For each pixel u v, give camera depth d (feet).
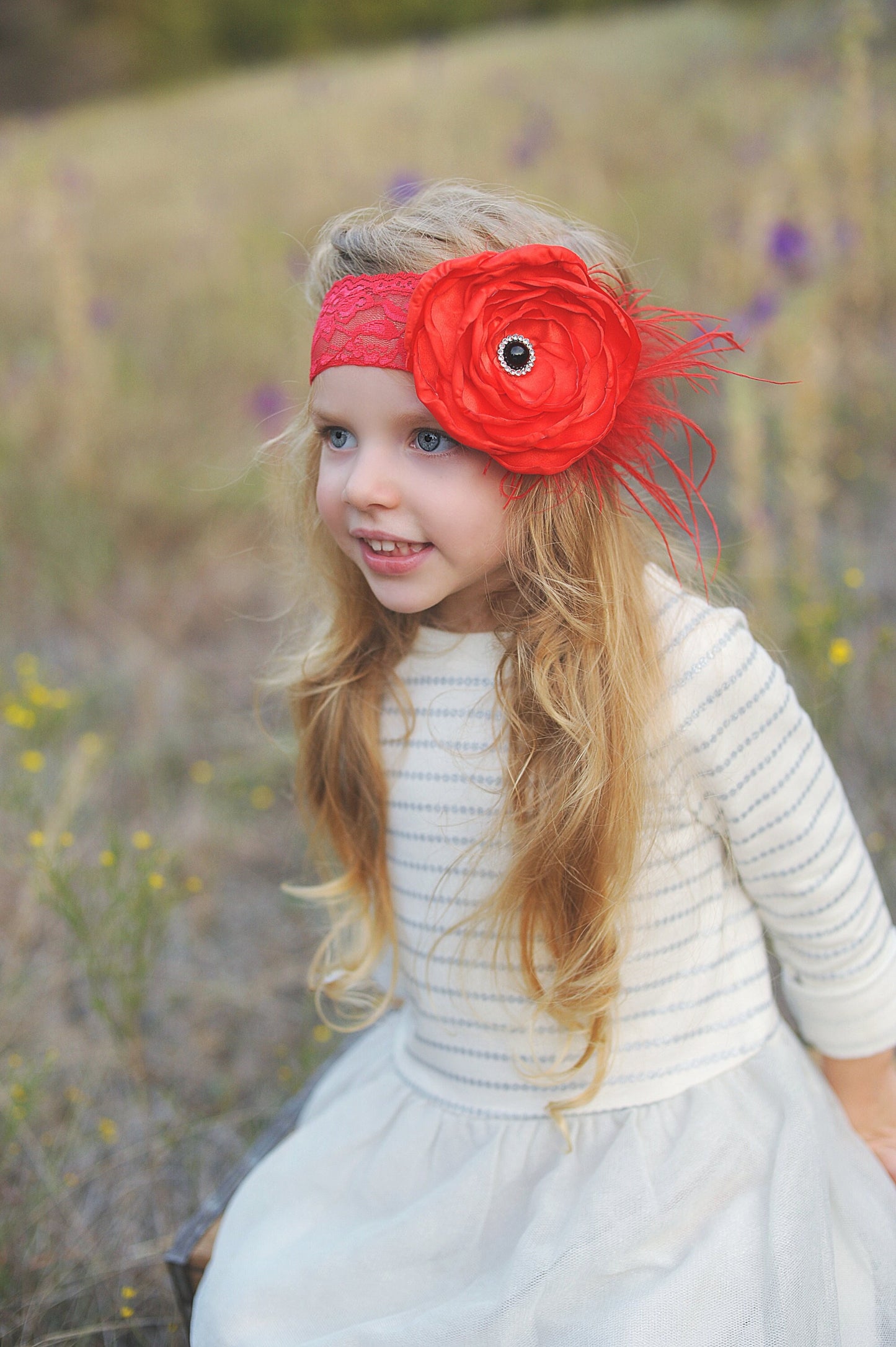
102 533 14.01
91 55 71.05
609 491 4.03
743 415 9.28
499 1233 4.17
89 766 9.37
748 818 4.09
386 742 4.52
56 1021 7.36
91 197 28.04
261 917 8.60
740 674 4.00
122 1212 6.00
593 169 22.06
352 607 4.55
